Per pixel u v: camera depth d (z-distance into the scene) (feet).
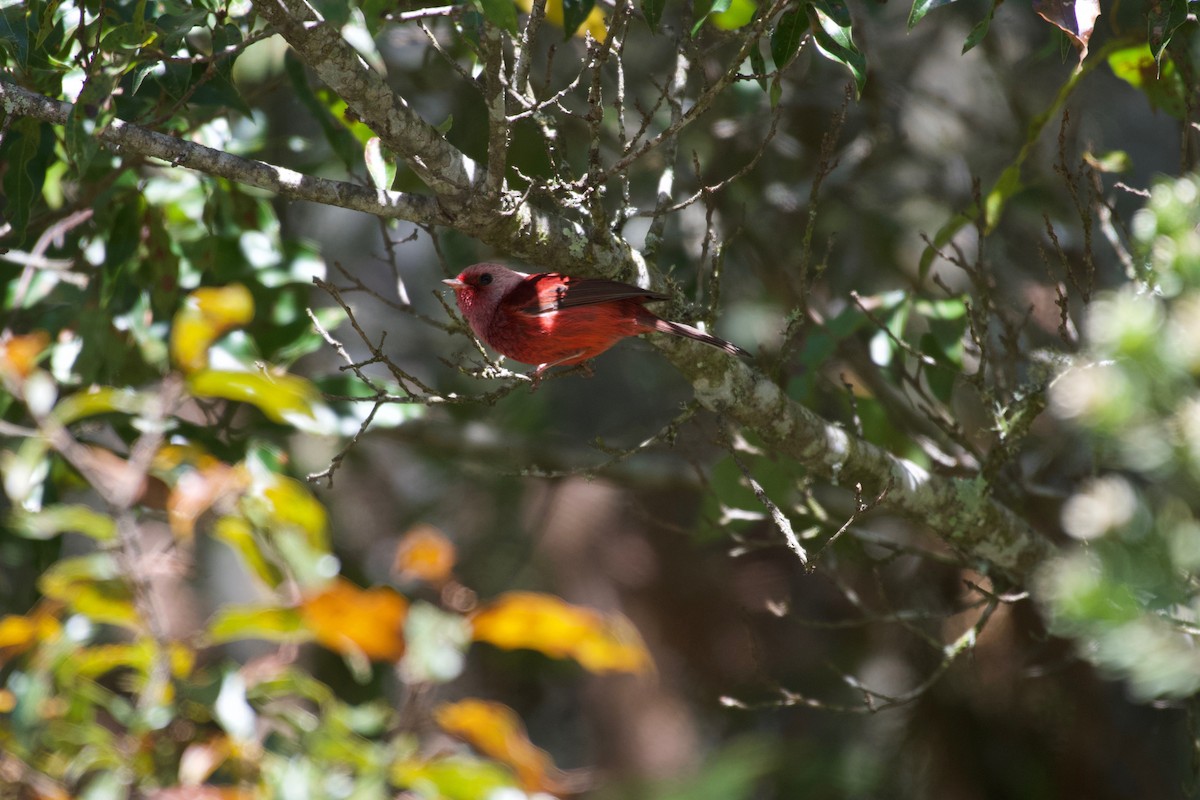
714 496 36.63
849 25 25.55
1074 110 49.70
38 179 30.78
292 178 24.61
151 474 32.76
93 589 29.53
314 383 37.11
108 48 24.09
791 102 48.37
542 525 51.11
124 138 23.80
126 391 33.81
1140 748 43.34
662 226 29.71
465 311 31.35
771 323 52.47
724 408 29.27
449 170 24.94
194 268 35.96
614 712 52.90
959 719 44.37
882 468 30.86
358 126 30.76
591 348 30.07
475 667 57.72
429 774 29.17
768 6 24.89
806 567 25.98
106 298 33.37
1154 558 13.34
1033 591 32.89
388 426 40.88
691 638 52.47
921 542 46.19
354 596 29.89
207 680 28.86
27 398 29.43
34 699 27.94
